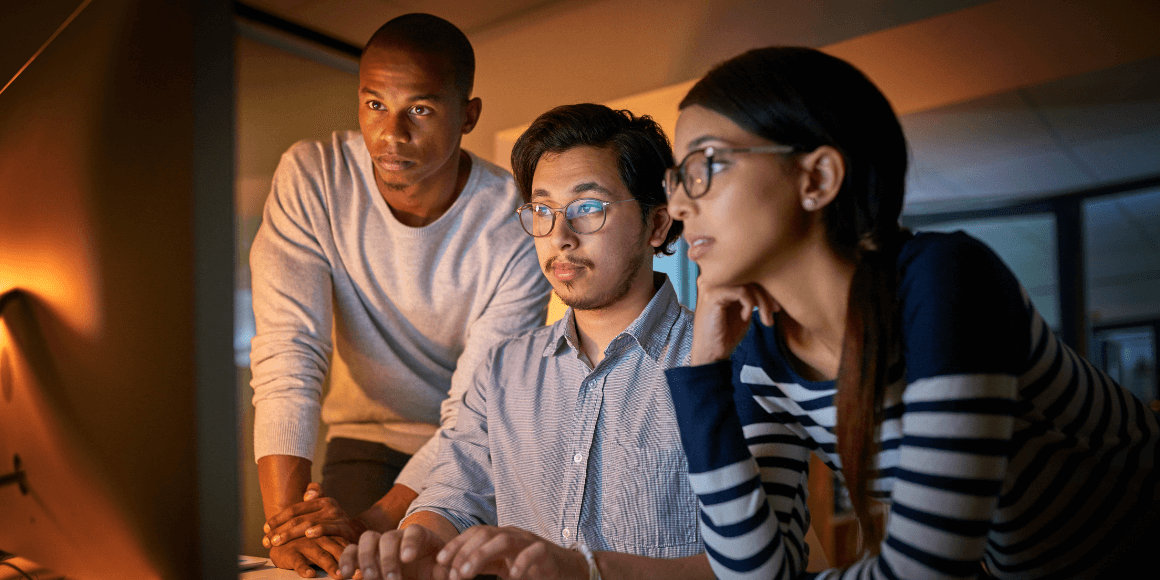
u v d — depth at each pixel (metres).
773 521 0.78
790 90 0.68
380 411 1.62
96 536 0.69
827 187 0.68
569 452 1.10
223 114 0.58
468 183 1.54
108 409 0.64
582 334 1.16
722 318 0.80
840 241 0.71
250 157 2.21
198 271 0.56
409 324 1.56
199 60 0.57
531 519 1.12
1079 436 0.75
